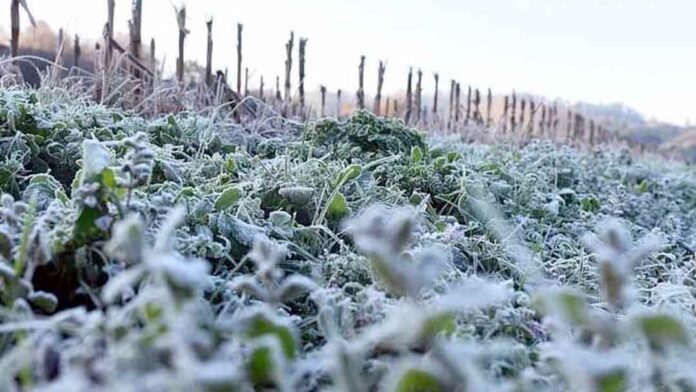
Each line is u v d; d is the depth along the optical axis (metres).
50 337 0.88
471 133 4.88
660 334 0.86
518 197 2.61
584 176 3.57
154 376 0.72
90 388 0.74
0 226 1.13
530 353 1.12
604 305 1.45
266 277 1.08
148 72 3.19
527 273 1.72
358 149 2.62
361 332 1.14
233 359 0.88
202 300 1.10
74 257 1.16
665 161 6.81
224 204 1.64
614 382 0.82
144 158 1.23
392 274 0.92
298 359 1.03
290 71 3.76
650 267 1.95
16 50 2.76
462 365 0.81
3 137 1.94
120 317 0.88
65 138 2.04
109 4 3.10
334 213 1.88
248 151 2.72
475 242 1.85
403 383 0.84
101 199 1.17
